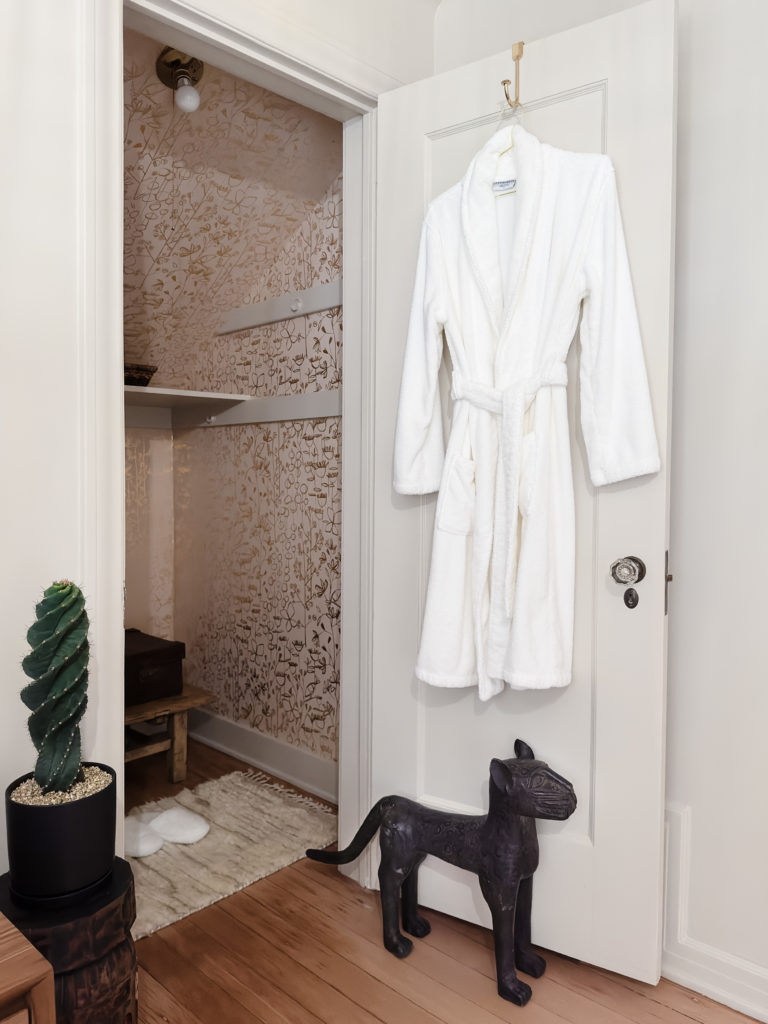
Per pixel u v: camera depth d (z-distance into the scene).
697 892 1.62
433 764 1.84
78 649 1.19
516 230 1.58
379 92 1.91
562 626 1.58
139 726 3.01
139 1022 1.48
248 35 1.60
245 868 2.07
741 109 1.50
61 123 1.31
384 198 1.88
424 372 1.73
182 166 2.71
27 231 1.28
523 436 1.58
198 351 3.01
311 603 2.55
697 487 1.59
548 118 1.61
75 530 1.36
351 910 1.89
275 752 2.72
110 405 1.41
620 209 1.52
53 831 1.16
